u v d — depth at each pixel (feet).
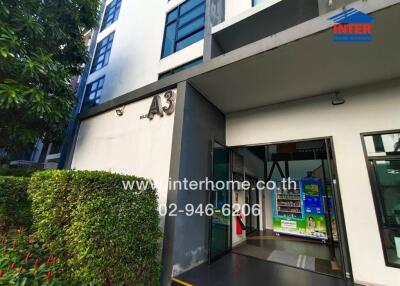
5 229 12.95
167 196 11.48
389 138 10.89
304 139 13.30
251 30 16.79
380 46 9.28
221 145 15.55
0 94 11.94
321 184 22.74
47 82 15.47
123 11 27.94
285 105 14.69
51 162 28.76
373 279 9.94
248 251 15.67
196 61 17.72
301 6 14.79
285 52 9.87
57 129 19.51
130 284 7.93
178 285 9.71
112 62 26.03
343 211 11.19
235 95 14.17
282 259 13.88
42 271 7.80
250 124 15.83
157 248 9.50
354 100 12.26
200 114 13.78
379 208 10.46
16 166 23.21
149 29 22.97
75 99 19.07
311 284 10.07
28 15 13.92
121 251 7.81
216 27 16.99
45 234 8.94
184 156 11.84
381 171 10.80
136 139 15.12
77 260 7.44
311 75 11.57
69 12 17.79
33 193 10.27
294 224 22.71
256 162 26.23
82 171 8.64
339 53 9.82
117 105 17.60
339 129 12.28
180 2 20.92
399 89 11.16
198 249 12.19
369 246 10.32
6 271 7.56
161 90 14.33
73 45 19.60
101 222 7.55
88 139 19.89
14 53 13.01
